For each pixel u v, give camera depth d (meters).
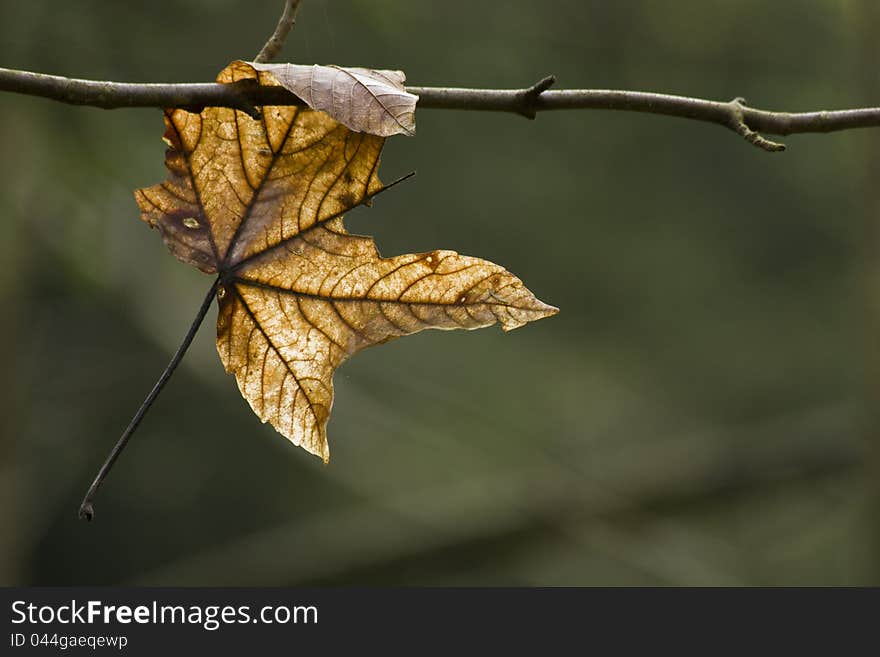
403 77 2.38
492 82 8.62
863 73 8.19
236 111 2.37
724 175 12.41
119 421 11.50
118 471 11.81
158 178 7.53
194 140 2.39
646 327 13.02
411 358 11.96
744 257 12.95
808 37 9.16
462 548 9.02
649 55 9.07
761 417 12.38
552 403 12.16
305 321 2.49
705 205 12.54
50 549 12.04
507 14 8.54
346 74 2.28
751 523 11.85
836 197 12.09
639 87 9.16
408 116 2.22
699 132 11.95
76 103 2.22
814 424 9.37
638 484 9.05
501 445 11.33
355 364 10.66
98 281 8.05
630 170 12.03
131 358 11.27
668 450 9.35
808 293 12.98
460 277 2.46
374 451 11.09
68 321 10.98
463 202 11.74
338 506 12.36
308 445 2.51
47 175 7.68
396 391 11.38
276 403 2.52
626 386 12.55
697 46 9.09
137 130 7.58
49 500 11.07
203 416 11.80
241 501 12.28
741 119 2.52
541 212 12.06
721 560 10.50
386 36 7.62
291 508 12.32
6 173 7.57
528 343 12.91
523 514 8.98
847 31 9.09
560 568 11.70
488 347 12.75
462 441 11.38
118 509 12.05
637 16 8.95
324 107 2.20
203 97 2.27
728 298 13.07
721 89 9.36
